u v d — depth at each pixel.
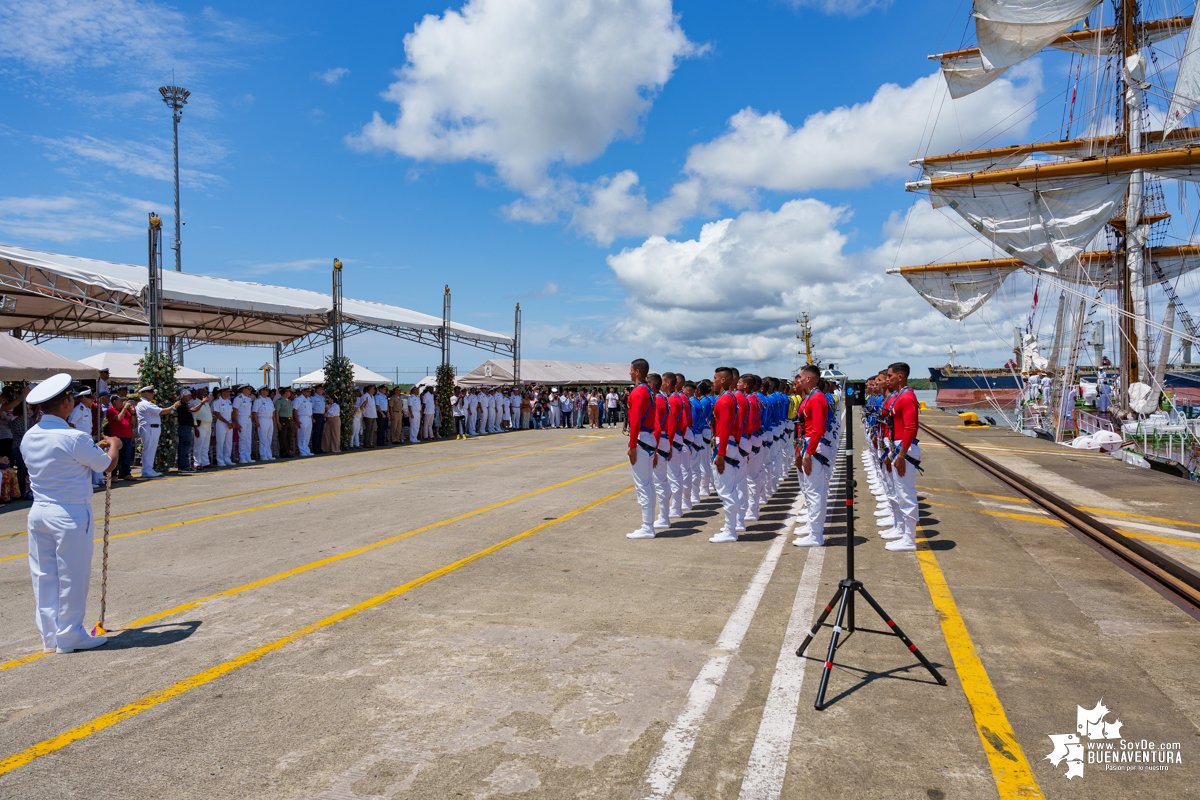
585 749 3.00
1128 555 6.09
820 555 6.54
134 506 9.68
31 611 5.11
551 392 31.89
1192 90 18.88
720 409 7.10
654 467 7.77
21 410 11.67
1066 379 23.88
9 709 3.46
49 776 2.83
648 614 4.80
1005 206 19.25
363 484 11.92
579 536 7.46
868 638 4.30
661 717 3.29
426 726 3.22
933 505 9.20
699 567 6.10
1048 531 7.48
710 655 4.04
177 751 3.02
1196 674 3.70
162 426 13.75
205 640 4.40
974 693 3.50
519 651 4.14
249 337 24.53
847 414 3.86
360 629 4.56
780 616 4.73
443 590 5.43
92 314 18.73
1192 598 4.90
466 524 8.16
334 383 19.36
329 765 2.89
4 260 12.69
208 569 6.15
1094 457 14.52
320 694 3.58
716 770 2.82
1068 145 22.84
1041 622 4.56
